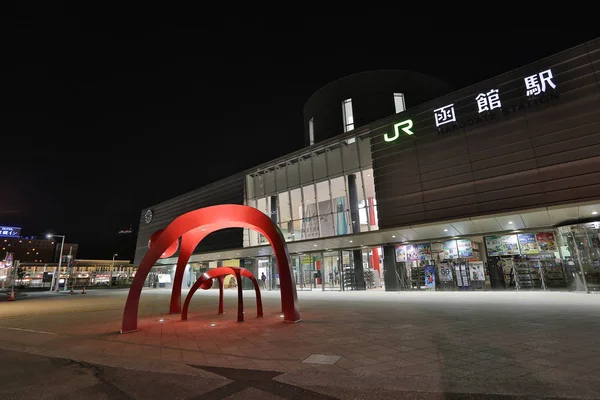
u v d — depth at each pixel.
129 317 9.09
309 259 27.36
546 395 3.80
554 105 16.72
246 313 12.45
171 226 10.23
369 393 4.06
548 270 17.70
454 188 19.22
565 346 5.93
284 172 30.27
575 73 16.39
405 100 31.14
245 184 32.94
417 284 21.19
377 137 23.05
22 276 84.31
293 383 4.51
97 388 4.59
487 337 6.87
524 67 17.84
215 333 8.43
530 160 16.98
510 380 4.30
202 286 12.16
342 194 25.72
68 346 7.39
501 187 17.64
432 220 19.64
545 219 16.94
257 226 10.57
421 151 20.89
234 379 4.79
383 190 22.06
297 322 9.70
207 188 37.75
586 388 3.95
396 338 7.09
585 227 16.06
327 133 32.34
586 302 12.21
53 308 17.34
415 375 4.64
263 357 5.90
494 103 18.47
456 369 4.83
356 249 24.61
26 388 4.64
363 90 31.30
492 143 18.30
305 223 27.72
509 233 18.91
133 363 5.79
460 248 20.20
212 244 34.94
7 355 6.77
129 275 115.19
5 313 15.29
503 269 18.98
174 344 7.25
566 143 16.12
